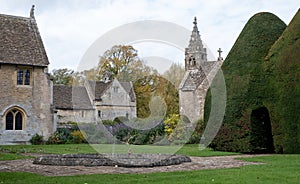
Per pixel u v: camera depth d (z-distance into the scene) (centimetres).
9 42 2522
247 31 1650
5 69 2419
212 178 758
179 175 803
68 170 919
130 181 720
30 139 2450
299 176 784
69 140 2439
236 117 1541
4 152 1573
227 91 1591
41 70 2528
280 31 1642
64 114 3294
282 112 1458
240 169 913
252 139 1487
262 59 1555
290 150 1434
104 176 795
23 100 2456
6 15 2689
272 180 733
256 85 1524
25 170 927
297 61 1462
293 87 1455
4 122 2395
